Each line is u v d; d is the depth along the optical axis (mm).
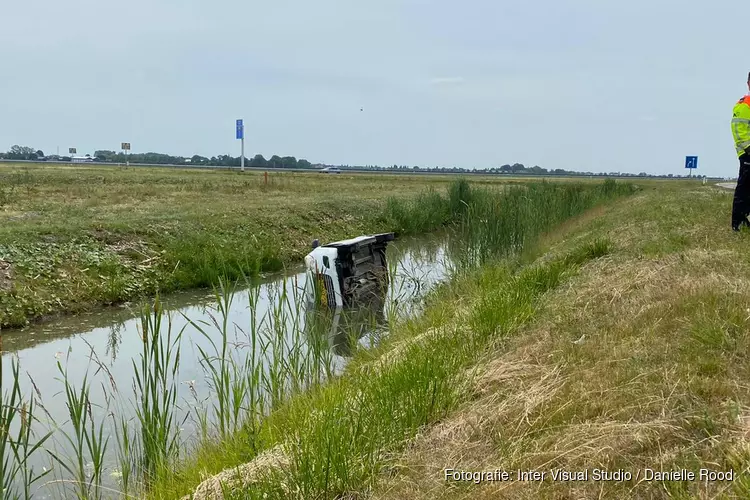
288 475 3604
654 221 10984
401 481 3414
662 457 2912
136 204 19734
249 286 6402
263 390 6184
